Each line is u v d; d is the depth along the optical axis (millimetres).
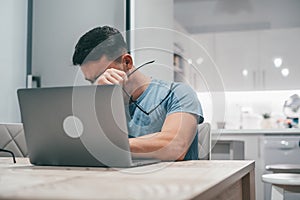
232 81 4551
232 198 1053
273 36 4461
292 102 4094
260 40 4496
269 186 3418
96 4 3566
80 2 3588
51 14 3623
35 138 1157
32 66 3619
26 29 3617
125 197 558
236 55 4555
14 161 1354
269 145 3453
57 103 1094
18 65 3490
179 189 647
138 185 703
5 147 2277
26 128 1167
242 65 4539
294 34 4402
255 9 4512
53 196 573
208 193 670
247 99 4699
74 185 704
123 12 3533
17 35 3486
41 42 3621
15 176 875
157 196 567
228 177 863
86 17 3576
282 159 3436
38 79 3600
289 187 2125
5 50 3330
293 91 4590
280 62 4445
